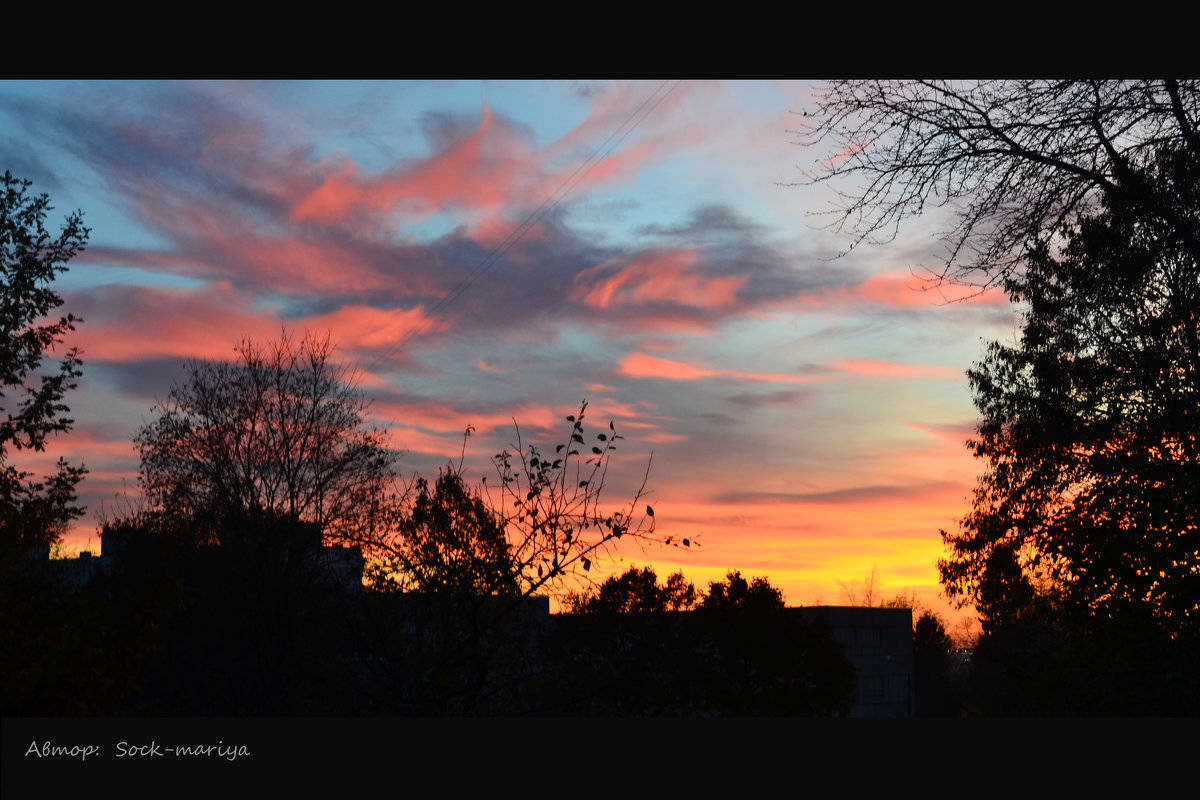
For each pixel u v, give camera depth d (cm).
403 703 1061
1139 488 1184
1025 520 2150
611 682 1381
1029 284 1634
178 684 2247
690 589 2670
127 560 2612
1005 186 1178
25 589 928
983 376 2195
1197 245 1191
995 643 1289
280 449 2702
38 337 1702
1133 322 1545
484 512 1114
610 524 1071
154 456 2767
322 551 1898
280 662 1862
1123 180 1173
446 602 1117
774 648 2695
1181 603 962
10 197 1689
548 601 1273
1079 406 1738
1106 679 1030
